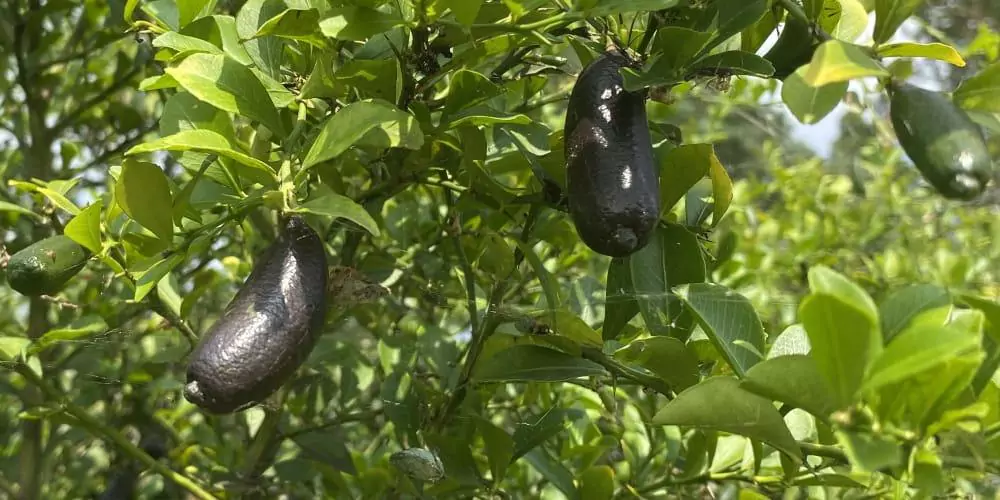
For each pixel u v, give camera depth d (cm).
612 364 175
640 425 250
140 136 332
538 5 145
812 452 141
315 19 152
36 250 171
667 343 161
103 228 179
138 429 351
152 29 197
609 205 133
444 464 210
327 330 284
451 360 260
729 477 207
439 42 160
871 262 475
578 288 227
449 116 174
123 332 248
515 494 270
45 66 308
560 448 279
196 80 149
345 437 334
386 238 302
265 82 168
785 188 525
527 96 242
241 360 128
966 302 127
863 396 115
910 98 133
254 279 138
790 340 166
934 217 541
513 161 224
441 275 285
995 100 144
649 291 178
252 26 179
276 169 165
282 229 143
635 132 140
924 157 130
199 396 128
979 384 130
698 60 153
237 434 371
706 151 166
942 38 278
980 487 299
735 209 433
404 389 237
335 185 200
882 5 143
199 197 181
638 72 147
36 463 305
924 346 103
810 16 157
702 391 125
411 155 203
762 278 420
